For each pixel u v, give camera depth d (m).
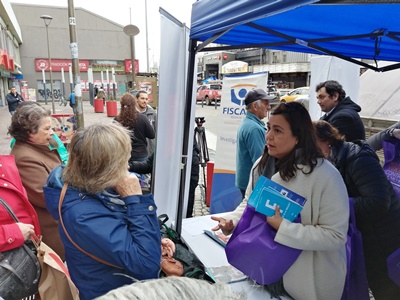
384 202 1.68
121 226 1.23
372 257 1.86
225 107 4.30
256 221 1.51
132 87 11.88
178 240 2.17
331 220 1.38
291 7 1.05
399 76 4.62
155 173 2.53
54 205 1.28
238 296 0.59
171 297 0.53
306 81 28.58
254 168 1.80
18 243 1.46
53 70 34.16
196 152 3.57
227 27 1.53
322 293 1.44
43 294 1.49
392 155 2.09
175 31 2.42
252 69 33.53
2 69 22.75
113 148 1.22
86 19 34.12
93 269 1.24
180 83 2.55
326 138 1.79
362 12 1.67
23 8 32.28
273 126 1.47
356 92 4.26
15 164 1.80
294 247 1.36
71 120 6.13
